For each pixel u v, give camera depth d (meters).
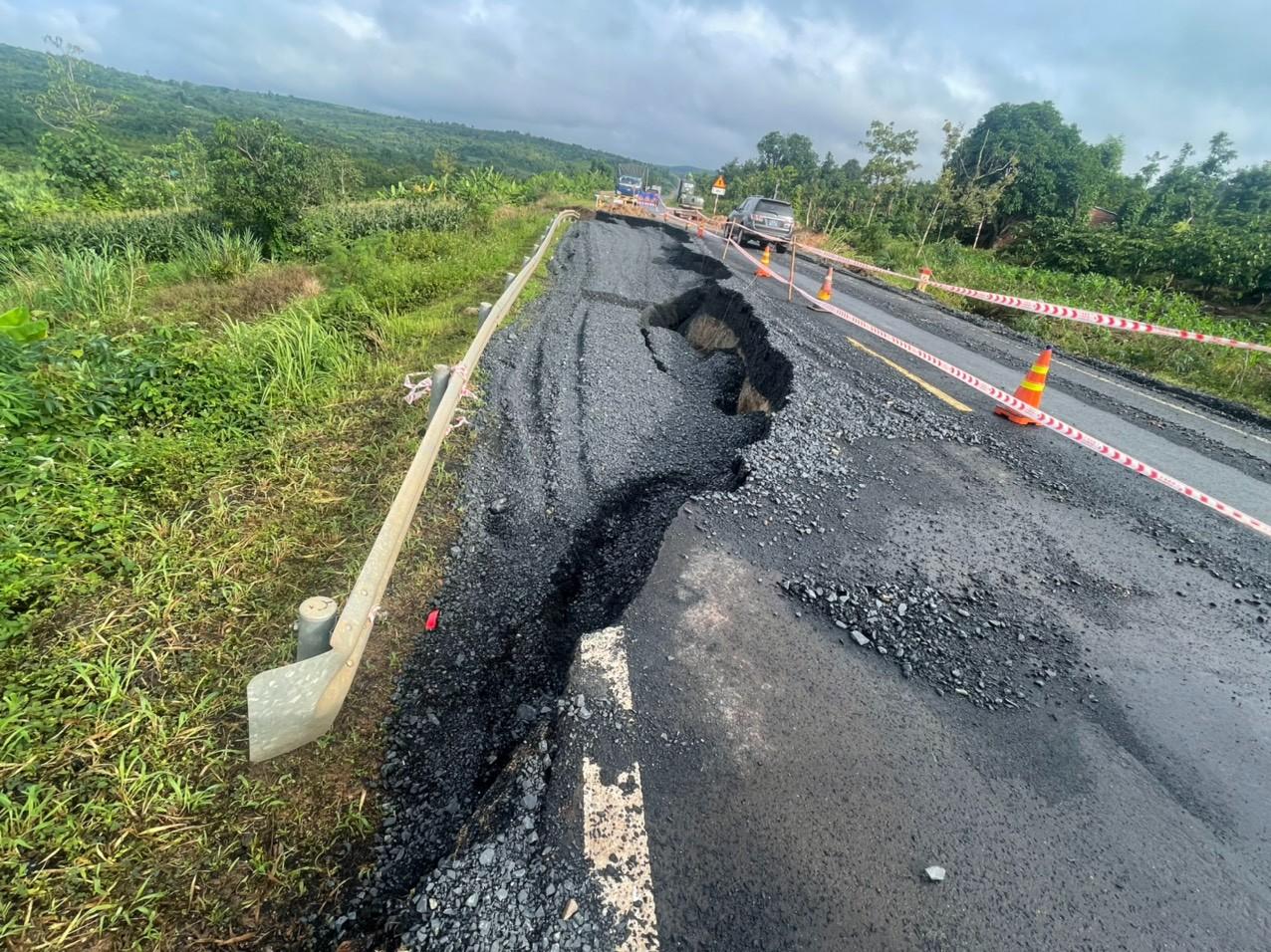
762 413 6.31
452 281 8.98
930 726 2.59
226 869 1.98
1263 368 9.38
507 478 4.57
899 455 5.11
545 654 3.16
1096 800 2.36
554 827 2.03
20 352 4.23
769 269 14.27
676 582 3.29
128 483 3.60
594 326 8.38
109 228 13.38
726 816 2.11
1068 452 5.59
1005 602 3.45
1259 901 2.05
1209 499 4.21
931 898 1.92
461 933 1.76
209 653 2.63
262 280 8.81
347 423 4.73
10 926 1.71
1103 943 1.87
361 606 2.33
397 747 2.58
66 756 2.14
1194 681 3.06
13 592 2.61
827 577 3.47
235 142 13.49
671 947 1.73
